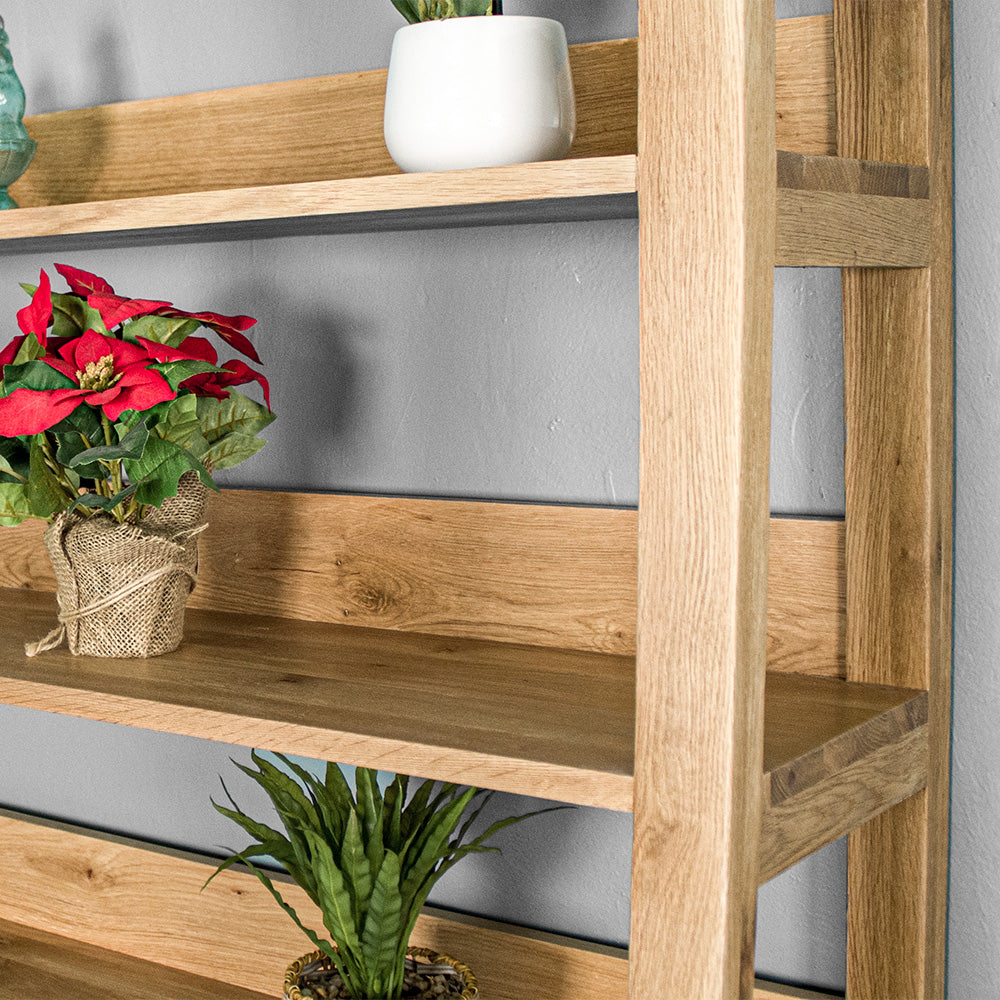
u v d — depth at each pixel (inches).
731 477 23.0
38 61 48.1
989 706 34.6
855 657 34.4
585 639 38.5
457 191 26.9
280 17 43.2
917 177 31.7
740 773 23.6
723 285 22.8
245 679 34.4
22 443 36.7
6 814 51.4
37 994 44.6
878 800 30.4
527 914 41.3
